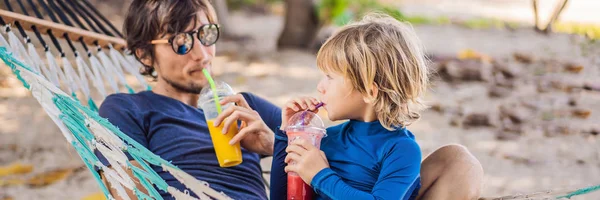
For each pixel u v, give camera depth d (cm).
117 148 220
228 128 243
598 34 927
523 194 231
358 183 222
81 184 430
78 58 301
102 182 230
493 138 525
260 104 290
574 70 717
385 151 221
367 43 220
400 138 222
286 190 239
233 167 263
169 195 249
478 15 1291
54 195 408
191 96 282
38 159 471
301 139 221
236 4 1345
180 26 264
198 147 261
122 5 1138
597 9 1310
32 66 268
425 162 243
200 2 271
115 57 314
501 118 566
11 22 279
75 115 226
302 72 755
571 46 848
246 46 911
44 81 231
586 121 562
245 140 260
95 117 221
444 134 532
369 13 255
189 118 270
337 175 217
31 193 411
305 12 889
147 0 270
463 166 237
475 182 236
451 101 624
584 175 444
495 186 422
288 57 836
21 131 532
